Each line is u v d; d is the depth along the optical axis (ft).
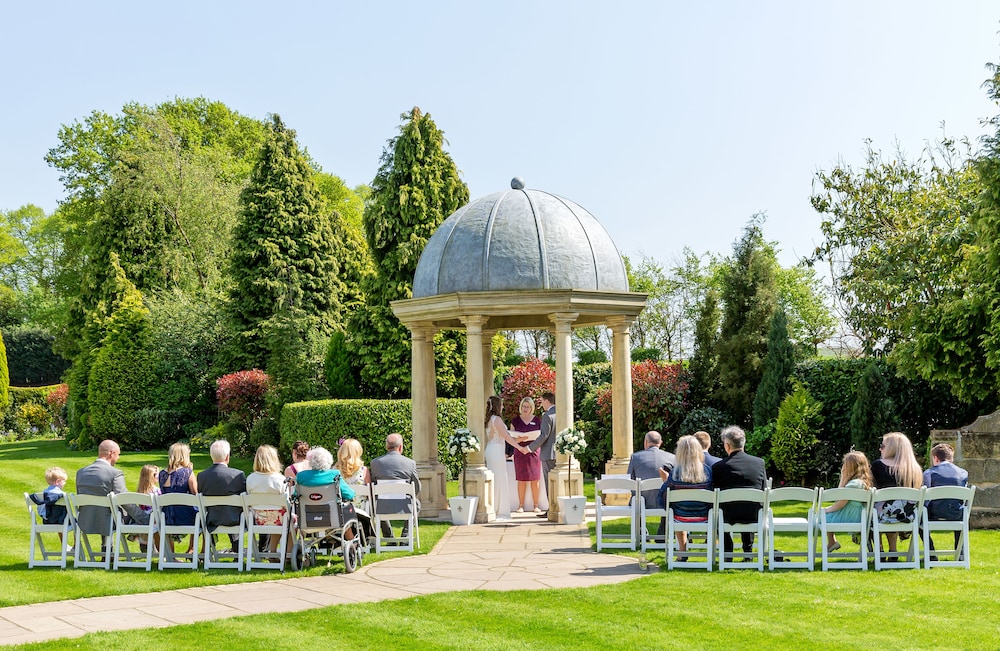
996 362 49.37
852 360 67.51
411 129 89.25
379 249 89.20
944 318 53.31
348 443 41.42
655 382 74.79
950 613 27.14
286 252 107.04
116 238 123.85
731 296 73.61
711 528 34.94
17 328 207.00
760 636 24.75
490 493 52.85
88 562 38.55
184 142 152.25
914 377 57.00
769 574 33.60
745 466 35.42
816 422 65.00
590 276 53.93
